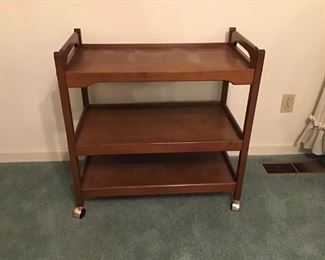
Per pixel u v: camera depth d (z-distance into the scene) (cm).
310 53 163
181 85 167
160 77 118
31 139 177
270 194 160
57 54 110
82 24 149
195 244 132
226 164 160
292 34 158
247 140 134
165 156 166
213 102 170
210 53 141
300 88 173
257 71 118
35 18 146
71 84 116
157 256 127
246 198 157
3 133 173
